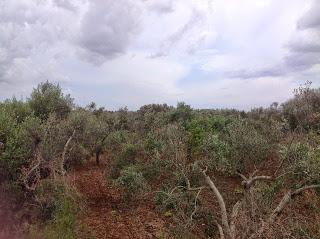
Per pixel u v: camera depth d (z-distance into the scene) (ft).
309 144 40.78
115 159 46.70
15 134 33.81
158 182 42.27
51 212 30.91
